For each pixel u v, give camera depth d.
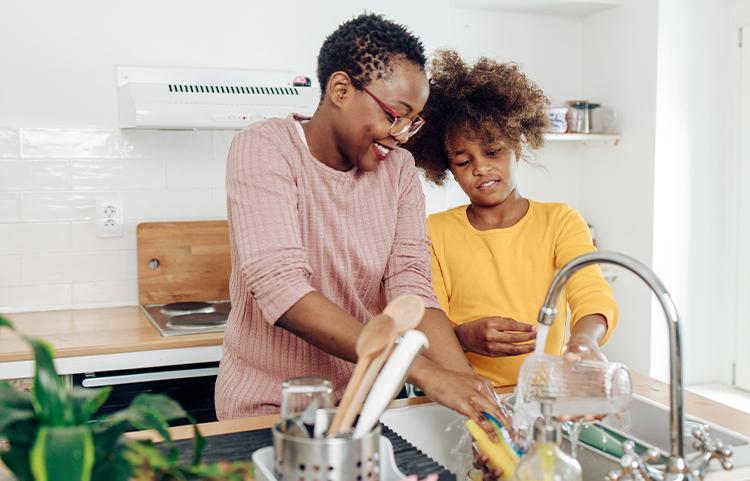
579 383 0.66
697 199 3.11
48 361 0.55
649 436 1.04
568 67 3.39
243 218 0.98
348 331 0.88
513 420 0.78
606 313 1.15
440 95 1.39
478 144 1.32
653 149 3.00
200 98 2.13
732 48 3.07
